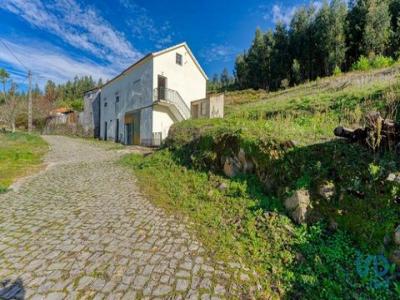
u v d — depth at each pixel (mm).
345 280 2393
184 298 2219
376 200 2832
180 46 16672
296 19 35656
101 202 4797
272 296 2295
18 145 13570
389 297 2184
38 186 5949
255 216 3684
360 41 26359
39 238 3289
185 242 3230
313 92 11555
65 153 11797
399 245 2441
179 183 5754
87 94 25688
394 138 3234
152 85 15117
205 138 6473
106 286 2346
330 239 2932
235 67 49500
